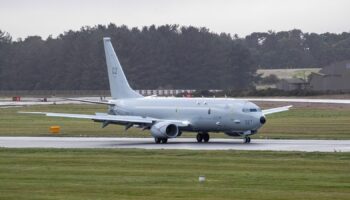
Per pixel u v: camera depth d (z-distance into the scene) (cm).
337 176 12538
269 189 11075
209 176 12650
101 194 10656
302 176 12562
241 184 11631
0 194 10694
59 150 17975
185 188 11212
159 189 11100
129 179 12294
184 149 18150
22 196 10506
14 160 15475
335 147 18850
